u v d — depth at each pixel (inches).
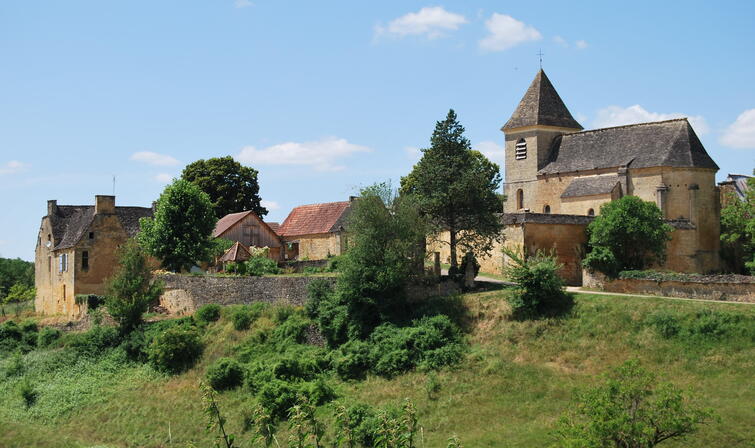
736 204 2468.0
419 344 1713.8
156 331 2075.5
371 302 1860.2
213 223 2507.4
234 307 2121.1
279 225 3312.0
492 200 2117.4
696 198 2380.7
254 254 2623.0
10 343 2204.7
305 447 1151.6
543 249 2108.8
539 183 2751.0
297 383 1680.6
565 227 2138.3
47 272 2682.1
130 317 2119.8
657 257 2036.2
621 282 1877.5
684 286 1755.7
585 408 1105.4
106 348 2069.4
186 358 1940.2
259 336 1964.8
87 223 2436.0
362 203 1968.5
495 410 1469.0
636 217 2005.4
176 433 1617.9
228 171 3486.7
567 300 1779.0
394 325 1843.0
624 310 1680.6
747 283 1660.9
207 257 2486.5
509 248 2150.6
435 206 2069.4
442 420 1461.6
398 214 1967.3
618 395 1077.1
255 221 2960.1
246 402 1674.5
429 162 2138.3
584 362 1571.1
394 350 1721.2
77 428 1713.8
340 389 1672.0
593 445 1004.6
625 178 2456.9
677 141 2433.6
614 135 2625.5
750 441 1194.0
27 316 2672.2
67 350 2074.3
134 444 1600.6
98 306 2294.5
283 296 2086.6
